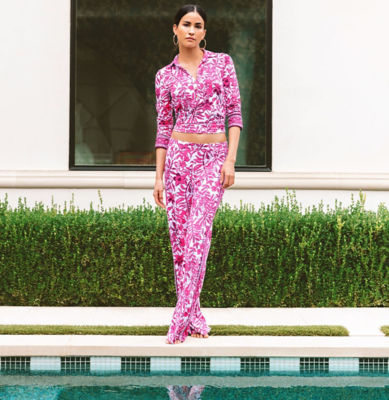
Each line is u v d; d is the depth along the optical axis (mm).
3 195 7711
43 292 6375
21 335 4863
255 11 8094
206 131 4754
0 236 6332
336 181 7695
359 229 6395
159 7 8078
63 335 4867
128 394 3887
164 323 5461
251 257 6293
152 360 4543
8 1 7816
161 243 6289
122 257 6289
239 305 6332
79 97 8055
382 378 4340
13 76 7832
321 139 7875
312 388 4062
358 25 7848
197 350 4527
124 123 8078
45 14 7863
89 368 4551
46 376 4340
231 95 4836
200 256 4707
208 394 3906
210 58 4797
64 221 6371
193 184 4785
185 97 4715
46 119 7867
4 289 6379
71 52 7980
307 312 6043
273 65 7902
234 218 6406
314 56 7863
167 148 4996
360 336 4934
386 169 7867
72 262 6340
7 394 3871
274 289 6312
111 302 6402
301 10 7859
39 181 7672
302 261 6324
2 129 7824
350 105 7867
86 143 8062
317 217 6469
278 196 7762
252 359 4559
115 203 7730
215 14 8102
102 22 8055
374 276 6395
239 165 8078
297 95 7883
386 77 7852
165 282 6320
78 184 7680
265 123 8086
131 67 8070
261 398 3824
